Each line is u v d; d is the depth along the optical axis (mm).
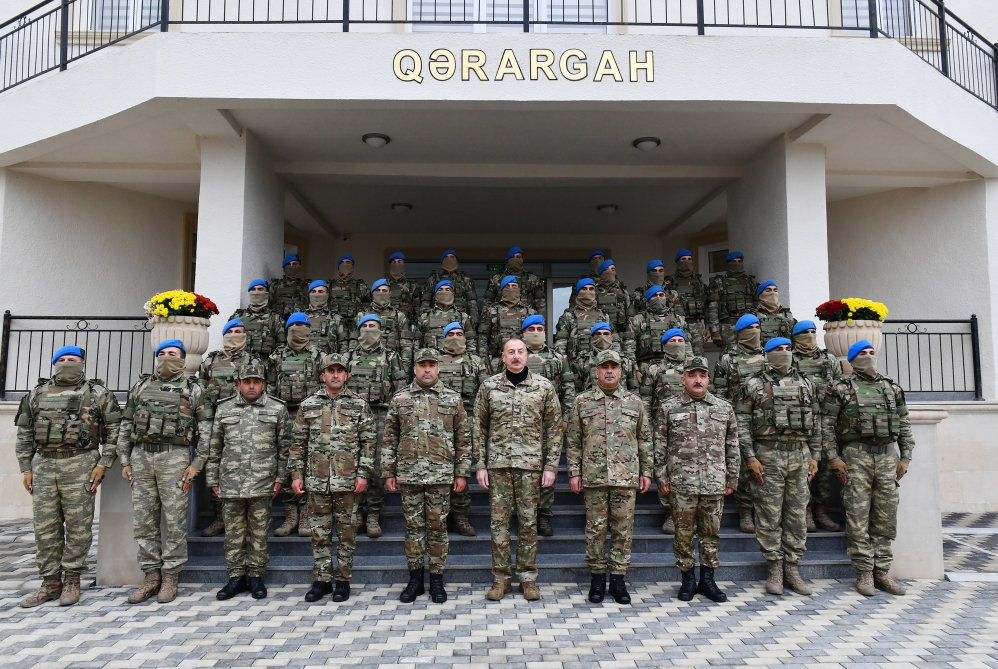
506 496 5074
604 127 7707
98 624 4559
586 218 11602
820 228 7797
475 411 5207
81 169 8664
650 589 5371
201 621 4605
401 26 8836
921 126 7453
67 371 5113
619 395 5148
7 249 8547
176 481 5156
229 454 5137
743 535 5941
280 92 6758
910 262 9812
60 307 9039
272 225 8711
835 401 5438
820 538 5938
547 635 4332
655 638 4281
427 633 4363
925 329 9562
